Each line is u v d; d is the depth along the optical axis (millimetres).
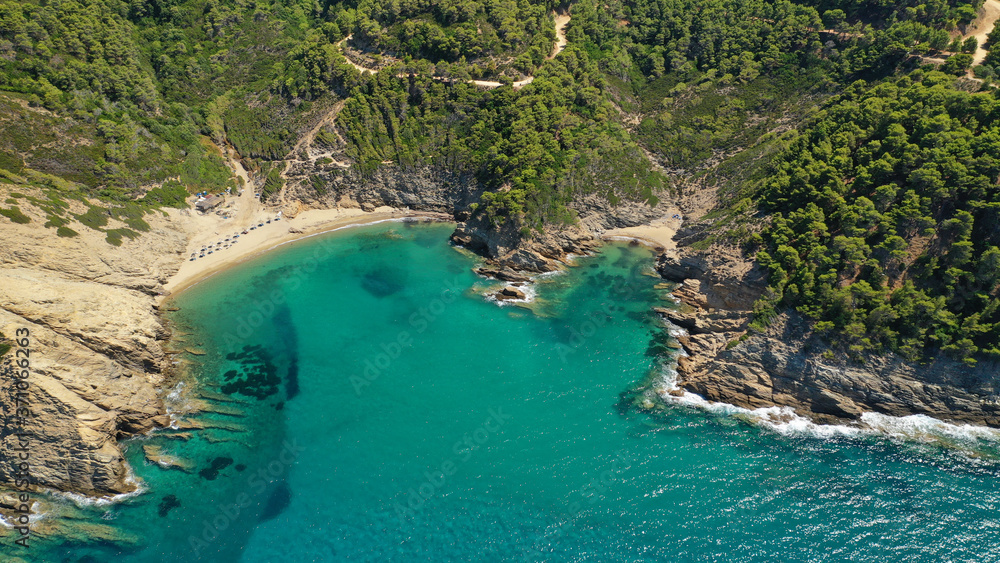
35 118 100625
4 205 82562
